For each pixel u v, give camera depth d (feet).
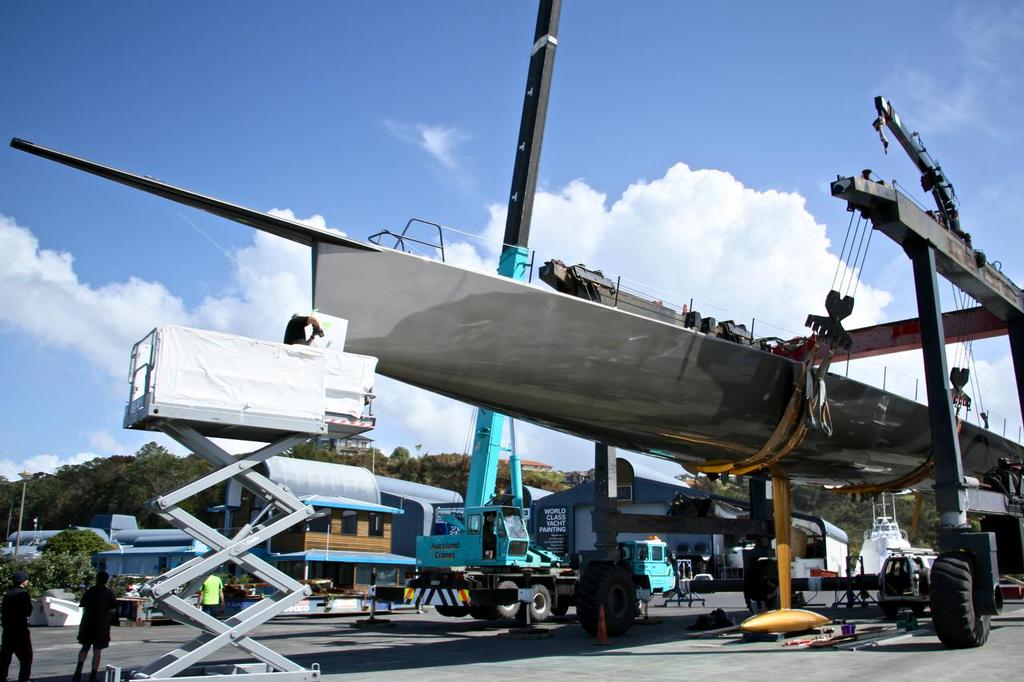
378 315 25.64
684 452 40.63
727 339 37.99
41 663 33.47
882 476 49.55
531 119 52.29
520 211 51.13
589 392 32.27
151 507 18.76
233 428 20.89
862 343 53.16
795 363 37.09
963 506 31.68
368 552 93.50
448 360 28.02
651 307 34.99
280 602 20.25
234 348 20.07
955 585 29.91
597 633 37.42
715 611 44.27
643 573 51.98
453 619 59.88
